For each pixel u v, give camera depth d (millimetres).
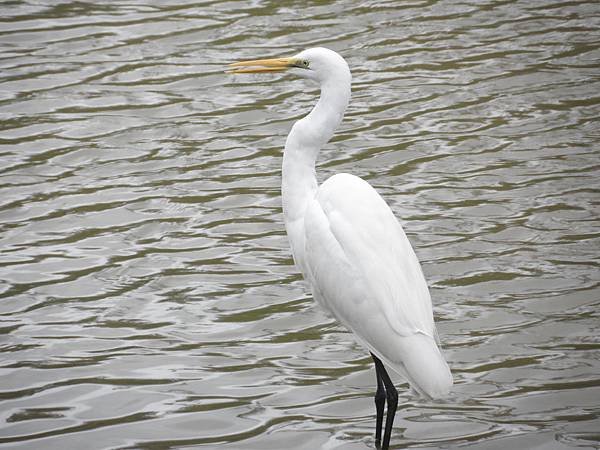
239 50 17812
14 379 9141
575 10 19969
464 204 12789
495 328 9992
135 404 8766
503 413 8570
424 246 11750
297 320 10305
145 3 20438
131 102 16156
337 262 7961
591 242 11648
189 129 15234
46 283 10992
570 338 9727
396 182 13484
